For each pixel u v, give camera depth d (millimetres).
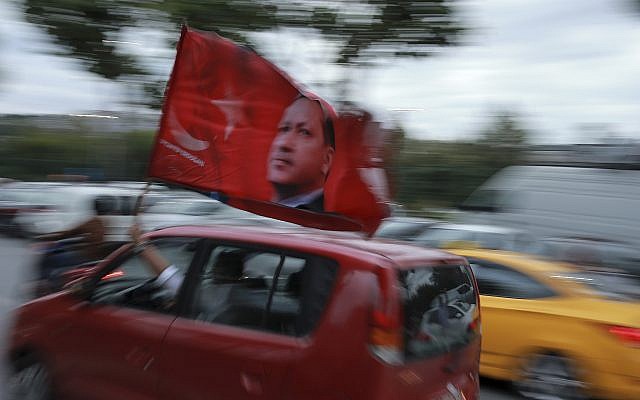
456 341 3934
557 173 13000
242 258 3859
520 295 6441
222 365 3635
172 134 4828
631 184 12008
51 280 6391
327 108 4652
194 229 4188
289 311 3580
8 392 4754
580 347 5922
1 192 19859
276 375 3465
